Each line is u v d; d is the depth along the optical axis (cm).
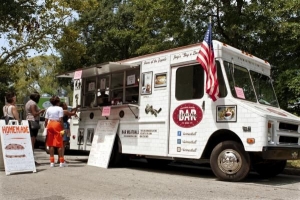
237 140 791
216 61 812
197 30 1483
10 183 718
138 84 985
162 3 1461
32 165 870
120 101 1036
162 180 786
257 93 875
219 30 1455
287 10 1220
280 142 769
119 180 771
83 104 1172
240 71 847
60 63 2731
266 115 727
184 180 793
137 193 630
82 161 1155
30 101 990
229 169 771
